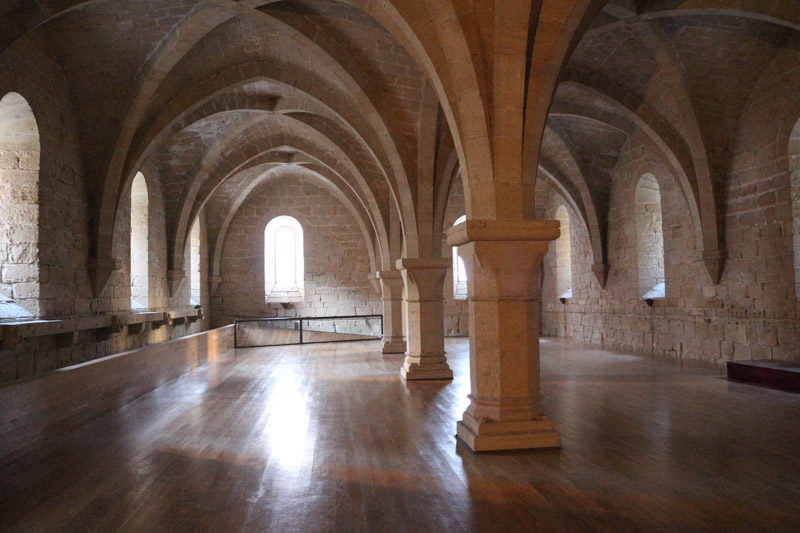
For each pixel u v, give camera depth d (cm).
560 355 1128
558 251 1609
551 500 345
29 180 695
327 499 353
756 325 892
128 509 341
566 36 458
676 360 1031
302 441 494
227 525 315
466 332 1691
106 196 852
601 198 1329
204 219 1617
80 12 672
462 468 412
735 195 934
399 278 1223
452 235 490
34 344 685
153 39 732
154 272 1184
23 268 694
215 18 703
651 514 322
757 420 552
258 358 1170
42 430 492
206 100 895
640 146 1177
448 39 452
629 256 1247
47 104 716
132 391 705
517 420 464
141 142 868
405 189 847
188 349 973
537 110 466
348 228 1767
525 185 468
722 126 927
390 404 655
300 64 870
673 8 664
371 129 918
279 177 1731
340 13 693
